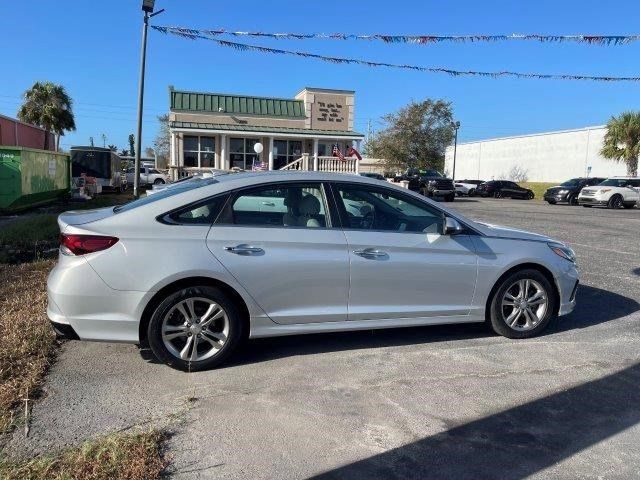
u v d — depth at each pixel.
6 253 8.51
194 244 4.20
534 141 56.06
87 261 4.04
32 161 17.41
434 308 4.87
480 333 5.37
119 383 4.05
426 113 52.72
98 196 27.58
